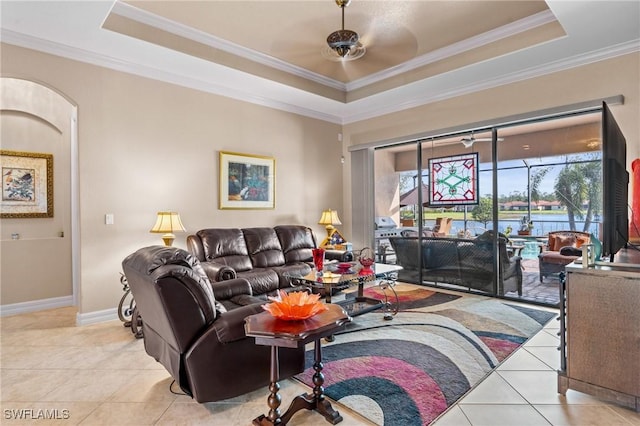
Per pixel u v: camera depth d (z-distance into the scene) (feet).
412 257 17.42
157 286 5.85
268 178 17.06
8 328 11.27
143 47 11.52
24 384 7.64
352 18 11.44
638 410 6.34
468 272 15.58
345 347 9.50
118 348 9.64
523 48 11.73
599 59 11.89
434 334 10.37
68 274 14.25
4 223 13.29
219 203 15.21
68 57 11.41
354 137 20.15
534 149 13.91
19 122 13.58
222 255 13.70
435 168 16.89
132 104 12.78
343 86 17.54
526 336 10.18
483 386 7.40
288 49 13.67
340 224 19.26
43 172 14.05
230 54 13.34
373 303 12.28
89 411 6.59
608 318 6.60
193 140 14.42
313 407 6.42
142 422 6.24
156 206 13.35
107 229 12.17
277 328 5.27
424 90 15.85
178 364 6.32
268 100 16.98
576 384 6.91
